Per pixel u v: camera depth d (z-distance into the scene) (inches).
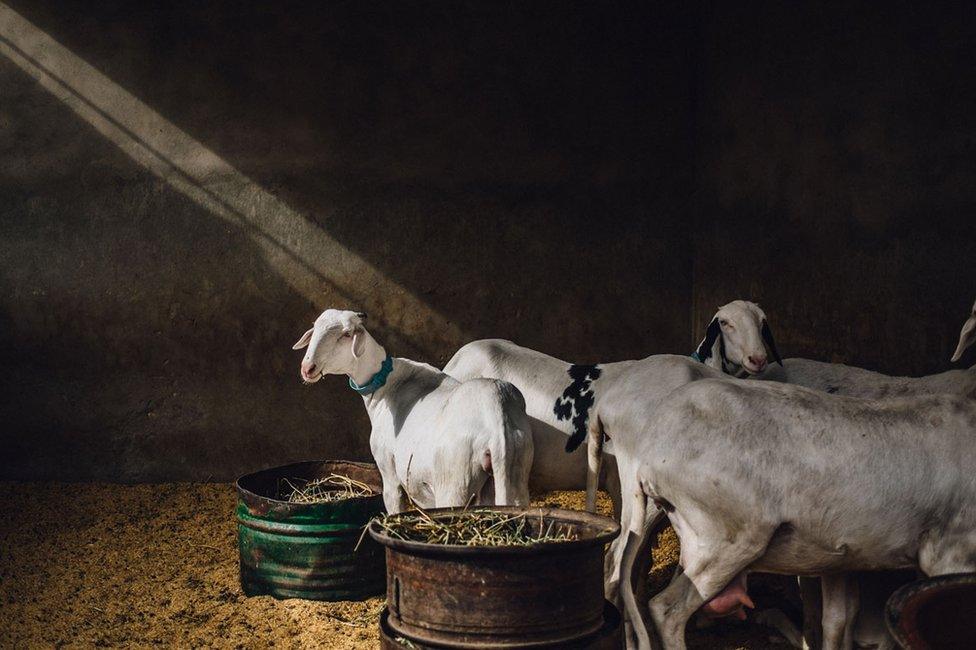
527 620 101.1
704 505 110.6
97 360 239.5
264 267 242.5
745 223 231.6
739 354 156.9
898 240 182.2
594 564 105.4
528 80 247.6
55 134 237.1
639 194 252.4
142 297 239.9
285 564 154.6
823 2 202.4
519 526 115.0
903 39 179.3
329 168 243.1
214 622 149.0
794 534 110.0
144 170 239.0
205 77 239.6
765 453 108.7
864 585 126.6
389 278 245.9
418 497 144.9
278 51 240.8
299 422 243.4
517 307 249.3
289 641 141.6
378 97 243.8
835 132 199.3
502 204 248.1
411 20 243.9
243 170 241.1
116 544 190.2
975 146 162.7
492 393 134.8
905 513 108.7
